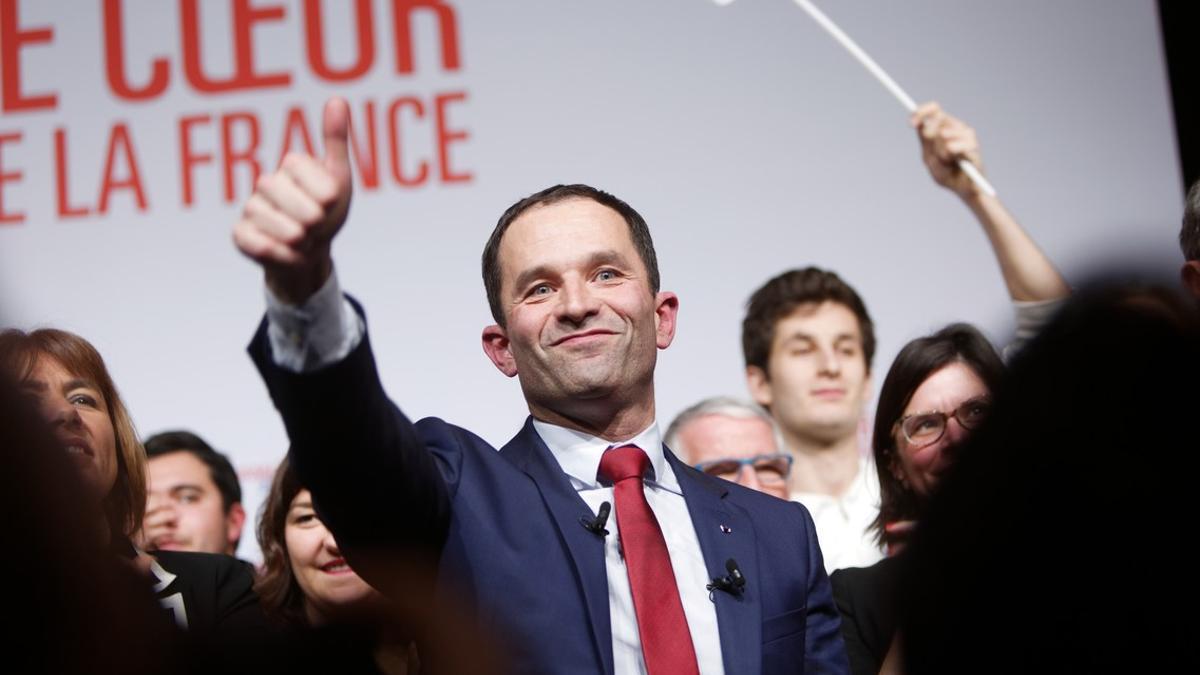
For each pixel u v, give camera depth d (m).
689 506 2.36
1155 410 1.09
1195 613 1.07
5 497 1.06
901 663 1.18
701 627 2.21
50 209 4.85
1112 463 1.09
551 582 2.17
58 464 1.09
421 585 2.17
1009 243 4.53
